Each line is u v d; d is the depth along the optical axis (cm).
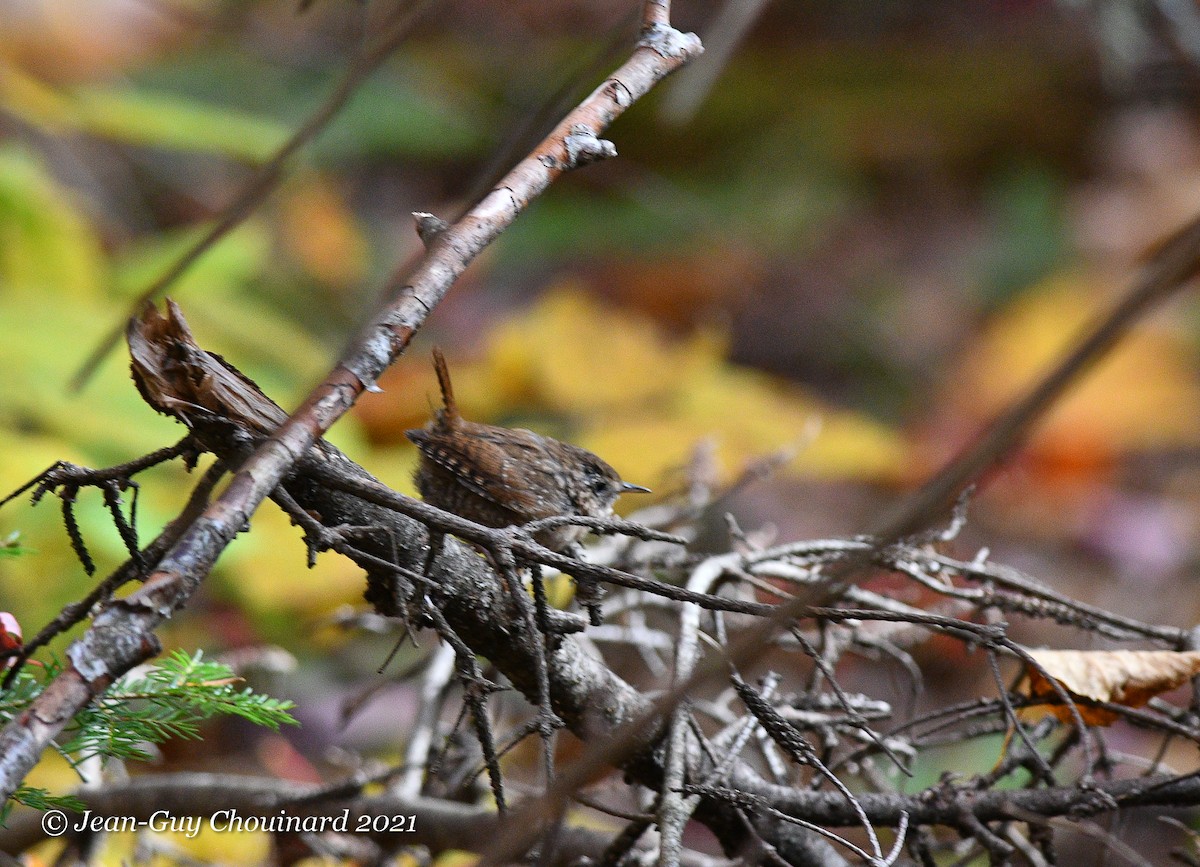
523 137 628
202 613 970
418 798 639
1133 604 1295
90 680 298
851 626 632
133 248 1437
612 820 839
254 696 444
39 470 834
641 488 732
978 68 1933
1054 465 1398
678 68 454
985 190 1853
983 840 499
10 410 889
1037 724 606
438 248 399
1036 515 1380
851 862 544
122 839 779
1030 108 1864
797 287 1714
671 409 1116
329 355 1165
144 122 1143
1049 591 584
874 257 1766
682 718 478
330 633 909
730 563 573
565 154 426
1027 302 1595
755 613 376
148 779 700
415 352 1306
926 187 1853
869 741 554
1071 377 276
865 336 1669
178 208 1555
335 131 1603
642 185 1708
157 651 305
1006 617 666
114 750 416
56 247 1057
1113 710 518
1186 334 1453
